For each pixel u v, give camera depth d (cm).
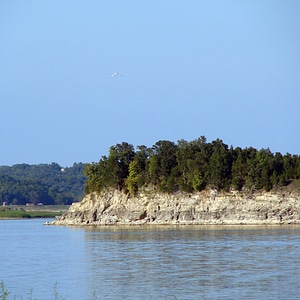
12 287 14325
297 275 14800
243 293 12912
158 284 14075
